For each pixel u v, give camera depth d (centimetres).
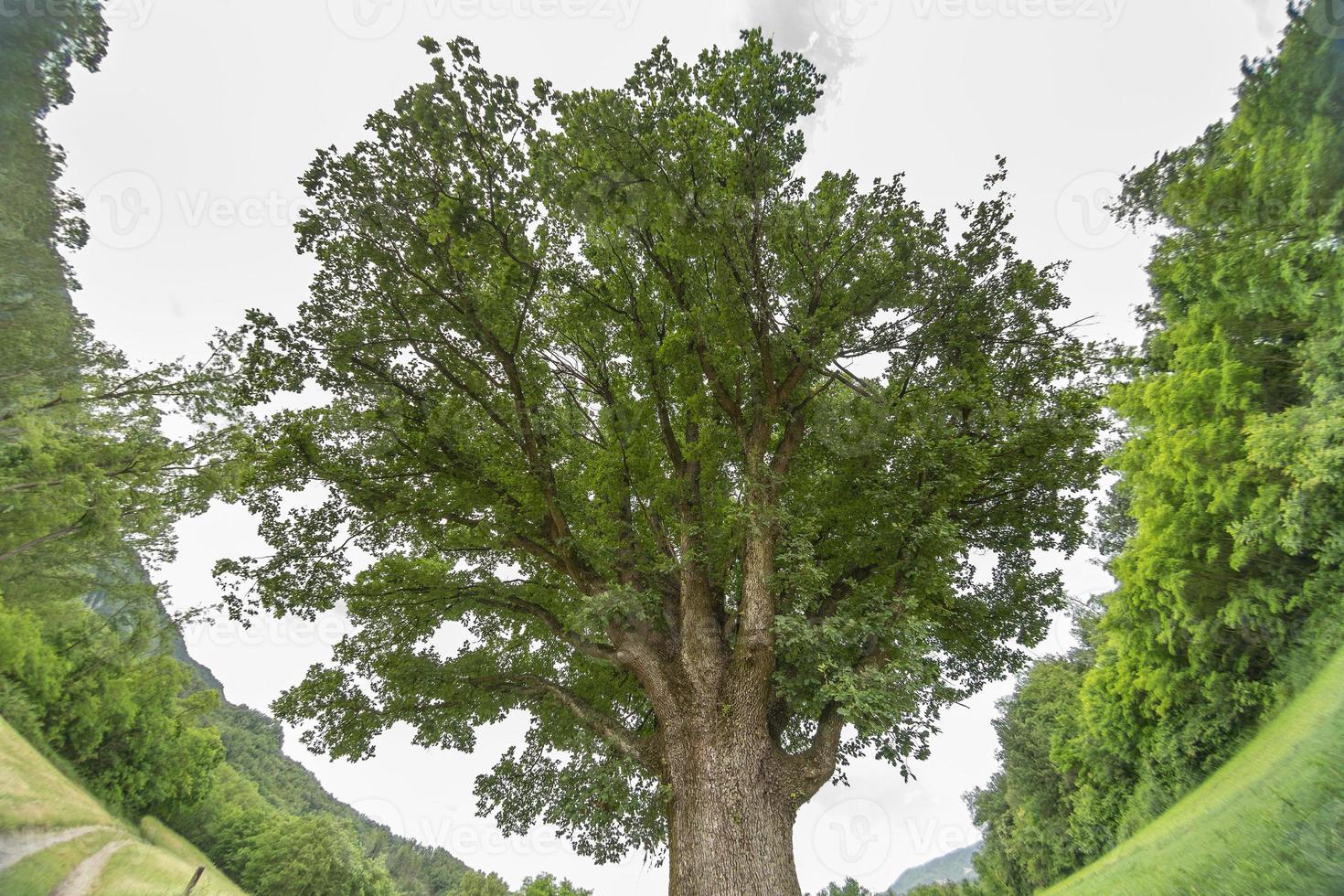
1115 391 1628
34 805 1491
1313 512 1103
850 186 1034
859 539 1066
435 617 1236
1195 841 688
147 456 1956
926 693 1000
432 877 10375
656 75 1007
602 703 1305
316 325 1102
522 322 1118
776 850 752
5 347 2131
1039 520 1166
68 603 3581
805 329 974
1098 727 1675
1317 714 854
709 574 1073
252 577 1124
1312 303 1076
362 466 1126
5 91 1780
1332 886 408
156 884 1562
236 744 10794
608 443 1204
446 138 999
